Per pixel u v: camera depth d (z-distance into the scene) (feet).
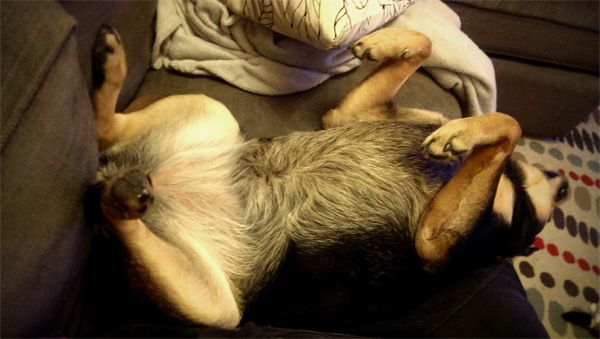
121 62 2.48
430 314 2.72
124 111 3.15
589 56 5.49
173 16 3.58
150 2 3.38
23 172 1.78
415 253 3.07
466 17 5.05
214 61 3.56
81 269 2.26
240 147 3.11
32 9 1.89
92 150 2.18
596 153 6.56
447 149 3.02
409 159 3.18
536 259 5.37
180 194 2.82
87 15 2.28
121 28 2.93
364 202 3.07
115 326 2.40
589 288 5.28
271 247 2.97
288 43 3.58
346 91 3.83
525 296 3.04
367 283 2.99
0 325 1.69
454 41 3.99
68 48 1.99
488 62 4.23
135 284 2.39
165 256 2.40
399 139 3.26
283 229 3.01
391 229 3.07
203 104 3.12
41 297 1.84
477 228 3.06
